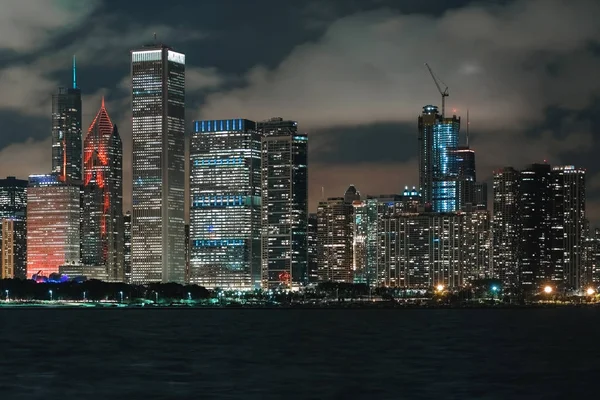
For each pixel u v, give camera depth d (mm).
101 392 195250
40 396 190125
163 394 191750
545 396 189250
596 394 192500
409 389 198500
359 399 184500
